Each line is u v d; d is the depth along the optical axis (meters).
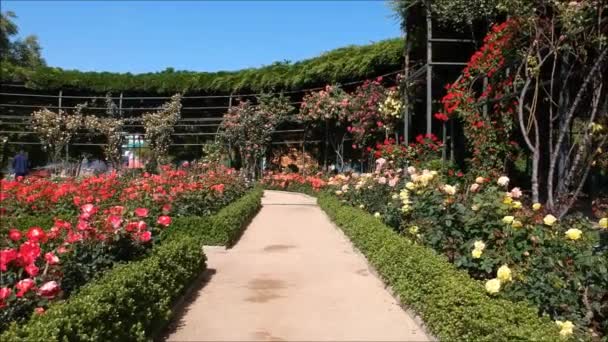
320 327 4.81
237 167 25.91
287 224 12.27
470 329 3.72
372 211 10.14
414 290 5.05
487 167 9.31
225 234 8.88
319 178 21.05
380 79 18.86
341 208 11.73
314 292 6.08
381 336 4.57
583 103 8.66
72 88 26.50
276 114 24.69
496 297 4.13
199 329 4.77
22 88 26.39
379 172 10.72
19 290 3.42
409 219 7.23
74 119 23.78
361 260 7.98
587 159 7.75
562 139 7.18
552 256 4.43
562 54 8.09
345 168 22.70
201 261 6.78
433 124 16.02
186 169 17.80
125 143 25.62
